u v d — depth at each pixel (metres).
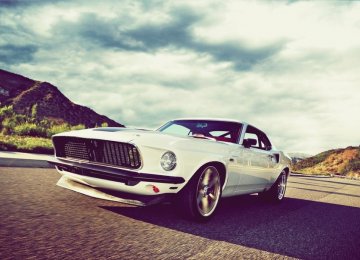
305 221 4.45
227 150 4.05
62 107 104.94
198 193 3.60
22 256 2.09
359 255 3.01
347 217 5.11
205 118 5.20
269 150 5.59
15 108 92.75
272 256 2.74
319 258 2.82
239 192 4.65
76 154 3.73
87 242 2.51
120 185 3.23
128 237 2.76
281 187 6.16
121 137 3.37
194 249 2.66
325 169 100.38
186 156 3.35
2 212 3.10
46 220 2.98
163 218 3.58
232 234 3.30
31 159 7.68
